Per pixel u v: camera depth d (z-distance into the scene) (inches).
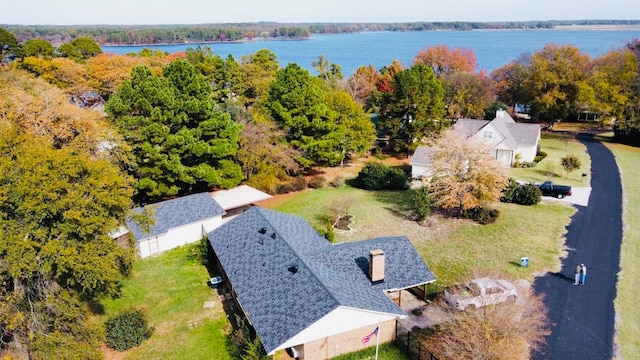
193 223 1526.8
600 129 3302.2
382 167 2193.7
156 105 1654.8
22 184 810.8
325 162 2412.6
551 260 1393.9
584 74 3115.2
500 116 2711.6
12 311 806.5
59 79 2829.7
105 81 3038.9
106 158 1407.5
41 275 872.9
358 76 3878.0
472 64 5004.9
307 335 900.0
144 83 1631.4
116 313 1128.2
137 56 4111.7
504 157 2422.5
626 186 2064.5
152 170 1665.8
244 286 1083.3
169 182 1759.4
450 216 1759.4
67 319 907.4
